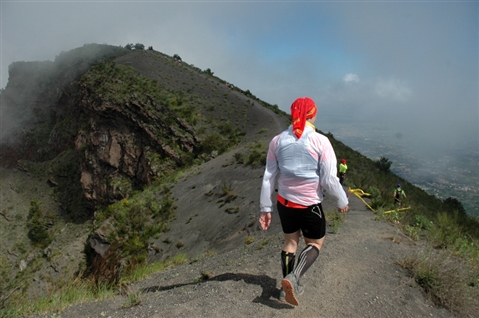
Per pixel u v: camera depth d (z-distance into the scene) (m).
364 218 8.12
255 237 11.79
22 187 62.44
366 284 4.16
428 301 4.00
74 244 29.72
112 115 47.44
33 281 27.41
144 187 39.97
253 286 3.99
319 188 3.30
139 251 19.00
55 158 68.31
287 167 3.27
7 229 51.44
